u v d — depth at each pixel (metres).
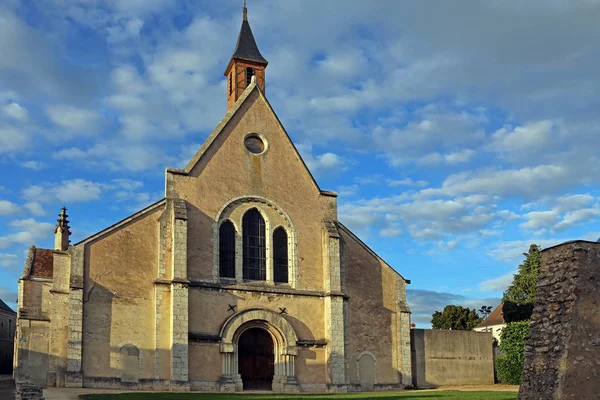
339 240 42.47
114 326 35.50
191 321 37.19
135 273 36.75
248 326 38.88
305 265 41.59
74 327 34.38
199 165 40.03
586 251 18.00
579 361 17.09
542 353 17.80
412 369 44.09
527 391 17.91
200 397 30.02
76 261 35.41
